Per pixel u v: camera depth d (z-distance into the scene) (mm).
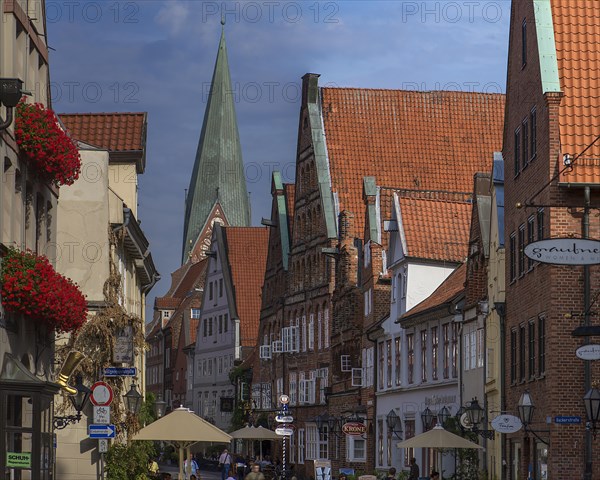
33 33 37156
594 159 41875
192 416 42094
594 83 43500
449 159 92500
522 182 47312
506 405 49969
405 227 69062
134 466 48812
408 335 67500
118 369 41906
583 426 41719
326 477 65562
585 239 29375
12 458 31406
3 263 32875
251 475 50500
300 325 97125
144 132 60375
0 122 30656
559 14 44938
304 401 93875
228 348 133625
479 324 54906
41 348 37656
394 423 66438
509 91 50438
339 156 92375
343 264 83875
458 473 53844
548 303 42688
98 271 47938
